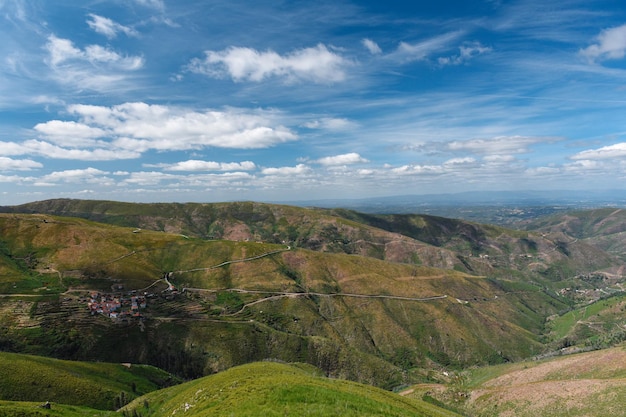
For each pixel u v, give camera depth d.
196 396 58.31
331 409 37.69
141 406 90.62
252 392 44.84
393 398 69.81
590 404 93.25
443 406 127.19
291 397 41.03
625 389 92.69
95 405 109.38
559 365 139.12
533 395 109.12
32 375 111.56
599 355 132.25
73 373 122.75
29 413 64.56
